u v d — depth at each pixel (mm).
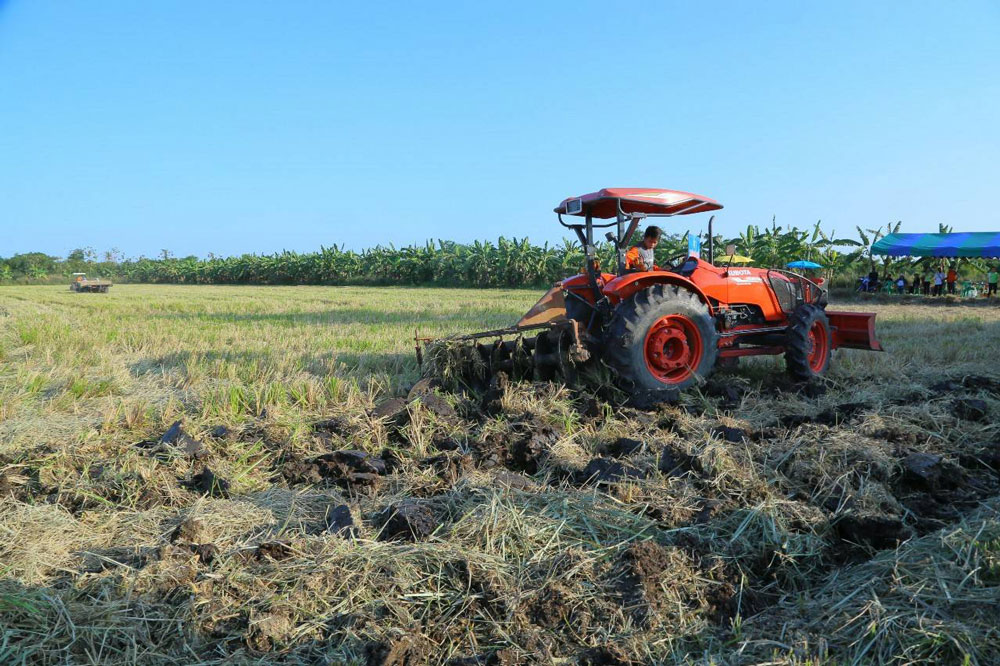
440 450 4453
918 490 3629
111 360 8117
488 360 6176
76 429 4883
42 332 10602
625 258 6090
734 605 2615
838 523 3145
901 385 6121
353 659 2242
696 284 6332
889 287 26219
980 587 2510
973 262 27500
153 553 2867
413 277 44312
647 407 5426
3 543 2965
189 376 6918
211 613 2486
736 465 3746
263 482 3889
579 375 5707
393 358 8070
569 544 2957
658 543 2965
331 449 4516
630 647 2307
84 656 2305
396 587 2635
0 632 2340
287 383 6387
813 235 28312
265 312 16547
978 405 4984
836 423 4824
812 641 2312
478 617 2506
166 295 29141
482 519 3104
